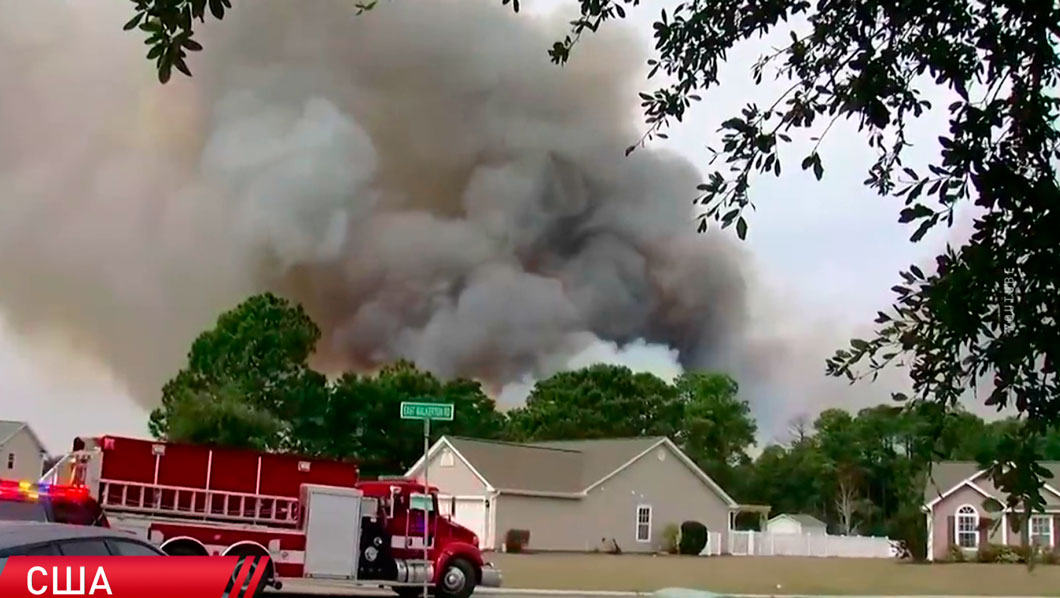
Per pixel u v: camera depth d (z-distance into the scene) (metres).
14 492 12.45
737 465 84.12
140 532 16.16
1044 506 3.54
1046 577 30.28
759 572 30.28
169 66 3.41
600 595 21.89
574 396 79.75
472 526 40.78
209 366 51.50
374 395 59.28
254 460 17.64
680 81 4.99
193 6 3.40
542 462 43.16
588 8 5.33
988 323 3.49
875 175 4.52
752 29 4.66
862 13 4.24
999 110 3.86
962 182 3.79
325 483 18.03
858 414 71.25
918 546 38.44
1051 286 3.42
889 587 26.12
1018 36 3.88
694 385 85.00
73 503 12.78
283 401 52.59
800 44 4.42
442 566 18.73
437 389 66.00
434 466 43.00
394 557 18.42
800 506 77.81
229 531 16.77
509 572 27.86
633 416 81.31
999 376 3.50
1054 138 3.82
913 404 3.68
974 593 24.91
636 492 43.88
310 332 54.81
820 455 76.62
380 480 19.48
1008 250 3.48
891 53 4.20
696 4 4.86
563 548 41.62
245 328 52.28
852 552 48.09
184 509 17.08
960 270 3.50
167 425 49.75
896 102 4.32
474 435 67.75
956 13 4.06
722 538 46.12
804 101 4.45
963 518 41.00
